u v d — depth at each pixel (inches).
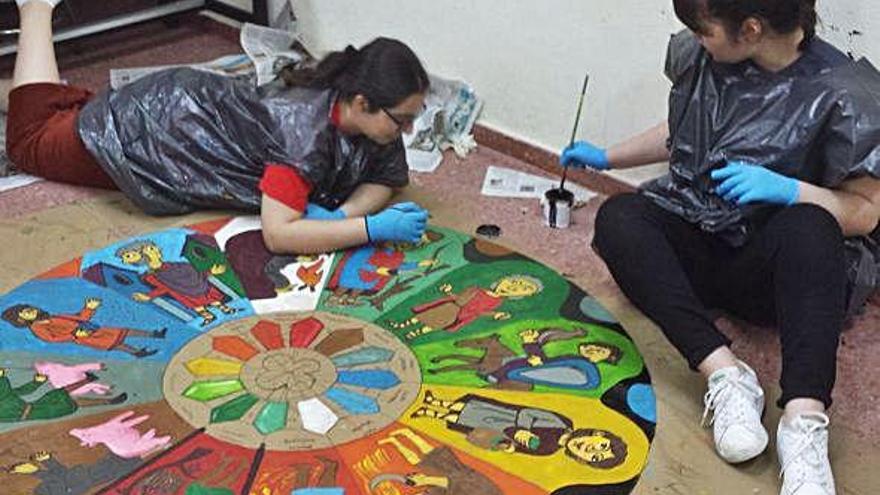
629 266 61.9
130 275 71.4
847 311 65.2
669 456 57.2
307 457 55.8
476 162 90.4
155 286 70.2
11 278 70.4
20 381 60.7
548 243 77.6
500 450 56.7
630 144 75.8
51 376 61.2
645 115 81.1
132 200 79.0
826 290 56.4
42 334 64.9
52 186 83.0
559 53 85.0
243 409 59.2
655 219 64.7
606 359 64.7
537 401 60.7
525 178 87.9
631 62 80.1
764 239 60.6
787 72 60.6
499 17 88.4
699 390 62.4
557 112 87.4
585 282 72.7
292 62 93.2
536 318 68.4
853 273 63.7
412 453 56.3
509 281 72.3
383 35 100.6
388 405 59.9
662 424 59.5
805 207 59.1
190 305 68.5
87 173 81.0
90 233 76.4
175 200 78.2
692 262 66.0
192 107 76.9
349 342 65.3
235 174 77.3
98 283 70.3
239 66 102.7
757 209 61.3
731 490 55.1
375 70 71.0
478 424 58.6
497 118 92.9
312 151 72.8
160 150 77.2
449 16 92.7
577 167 81.1
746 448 55.6
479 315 68.5
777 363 65.4
